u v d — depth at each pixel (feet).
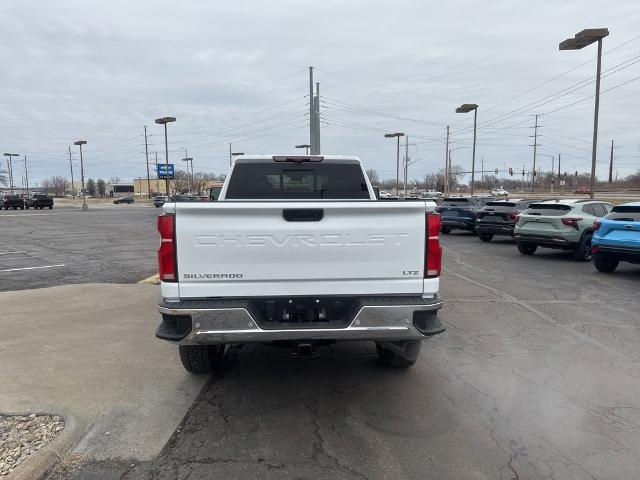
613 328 20.81
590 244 42.09
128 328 20.06
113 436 11.59
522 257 44.86
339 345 18.70
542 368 16.12
